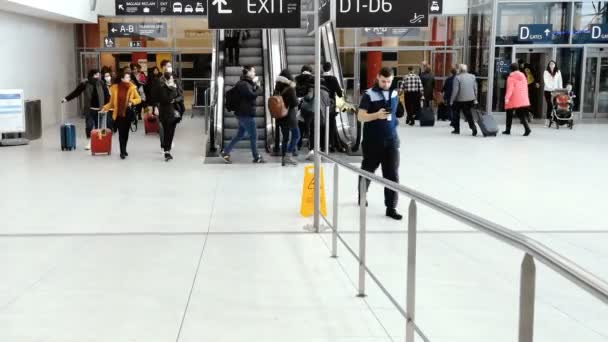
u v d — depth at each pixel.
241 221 7.08
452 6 20.86
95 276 5.14
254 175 10.16
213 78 13.80
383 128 7.03
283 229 6.72
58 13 16.23
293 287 4.88
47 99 18.50
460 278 4.85
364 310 4.38
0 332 4.02
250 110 11.18
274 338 3.92
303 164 11.32
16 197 8.40
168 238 6.35
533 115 19.91
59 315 4.30
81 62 21.73
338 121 12.96
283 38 16.28
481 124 15.26
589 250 5.86
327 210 7.68
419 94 18.23
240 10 6.67
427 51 21.75
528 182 9.38
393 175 7.12
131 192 8.73
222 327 4.10
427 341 3.04
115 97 11.70
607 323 4.05
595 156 12.01
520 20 19.22
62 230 6.66
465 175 9.97
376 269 5.23
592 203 7.94
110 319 4.24
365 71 22.19
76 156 12.25
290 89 10.95
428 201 3.04
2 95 13.62
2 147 13.57
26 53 16.73
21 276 5.14
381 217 7.23
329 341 3.87
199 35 22.09
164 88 11.48
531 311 2.09
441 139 14.87
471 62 20.84
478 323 4.00
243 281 5.02
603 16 19.31
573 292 4.61
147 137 15.51
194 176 10.05
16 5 13.97
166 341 3.88
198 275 5.18
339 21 6.89
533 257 2.05
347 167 4.98
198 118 20.95
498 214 7.37
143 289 4.83
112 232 6.58
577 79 19.67
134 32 21.84
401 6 6.89
